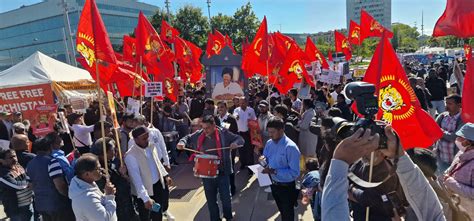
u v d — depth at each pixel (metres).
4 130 8.69
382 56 3.04
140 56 7.61
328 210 1.60
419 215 1.96
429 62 37.75
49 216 4.77
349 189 2.51
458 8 3.92
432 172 2.75
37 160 4.68
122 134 6.26
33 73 11.90
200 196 7.54
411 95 3.09
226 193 5.87
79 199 3.64
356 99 1.88
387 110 3.18
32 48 72.50
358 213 2.54
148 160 5.14
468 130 3.72
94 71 5.02
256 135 7.92
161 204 5.42
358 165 2.48
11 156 5.44
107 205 3.81
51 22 68.31
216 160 5.54
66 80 12.27
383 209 2.31
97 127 5.87
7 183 5.35
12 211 5.45
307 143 7.51
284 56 9.56
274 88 13.66
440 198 2.66
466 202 3.58
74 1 64.00
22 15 71.31
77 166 3.68
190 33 33.06
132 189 5.08
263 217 6.26
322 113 7.82
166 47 8.77
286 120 8.05
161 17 33.75
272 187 5.10
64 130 6.73
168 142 9.91
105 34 4.58
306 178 4.68
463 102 3.76
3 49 76.94
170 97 10.16
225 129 5.79
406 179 1.91
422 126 3.08
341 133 1.95
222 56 10.84
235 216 6.34
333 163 1.66
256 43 9.34
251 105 13.13
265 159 5.11
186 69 14.97
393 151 1.86
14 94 11.56
